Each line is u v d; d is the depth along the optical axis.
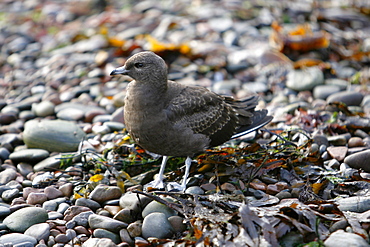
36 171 12.02
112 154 12.24
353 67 17.44
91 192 10.64
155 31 20.27
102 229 9.49
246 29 19.98
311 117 13.80
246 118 12.04
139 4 24.08
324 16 20.73
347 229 8.91
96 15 23.59
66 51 19.56
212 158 11.48
